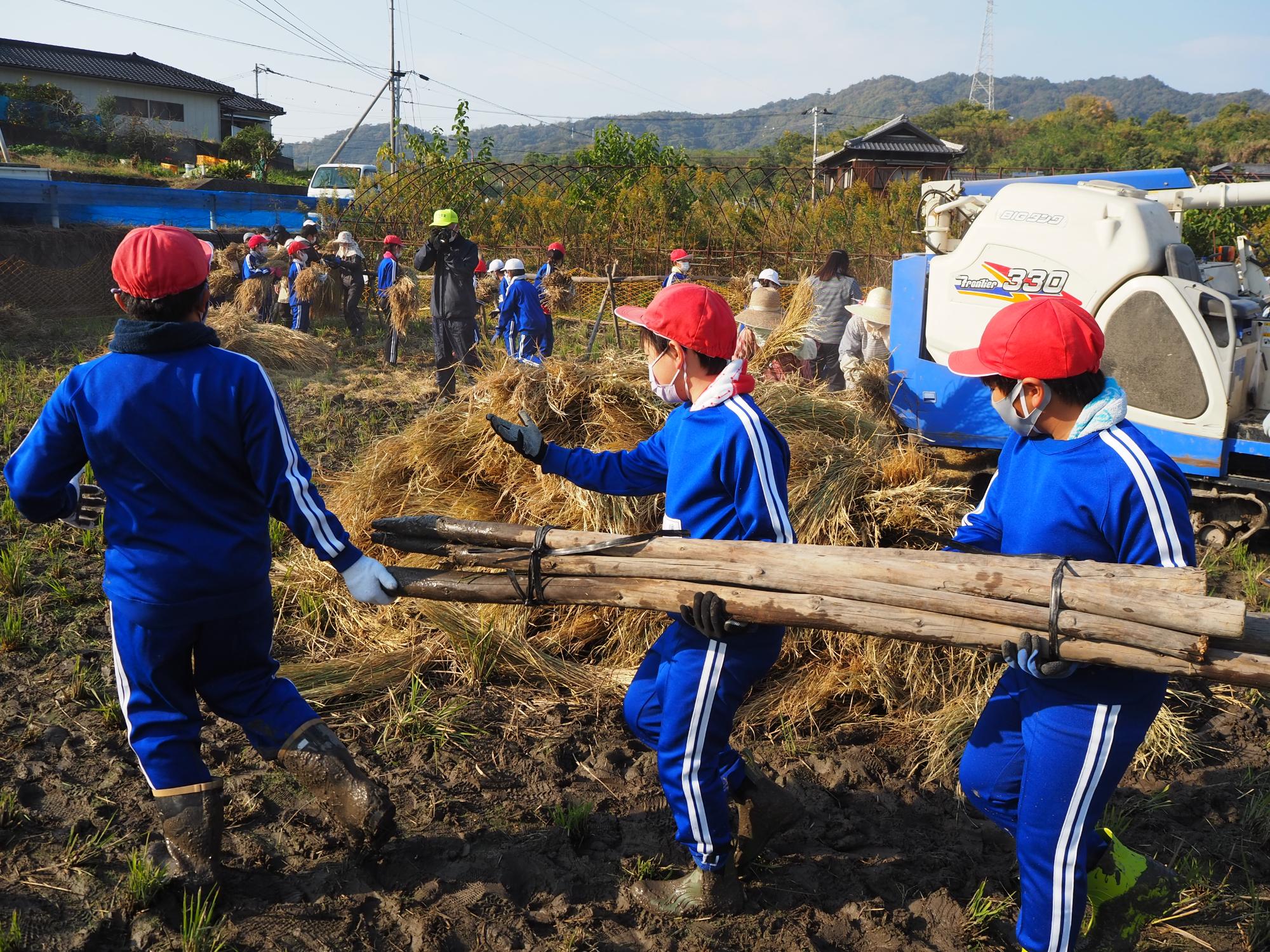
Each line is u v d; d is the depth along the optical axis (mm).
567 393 4992
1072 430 2375
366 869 3037
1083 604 2266
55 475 2676
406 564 5016
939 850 3330
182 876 2812
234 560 2711
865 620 2496
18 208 18141
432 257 10336
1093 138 83875
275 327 12375
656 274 20312
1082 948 2797
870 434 5344
